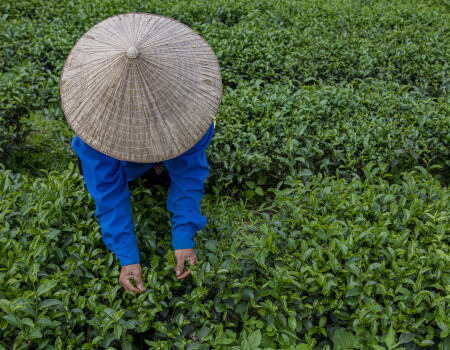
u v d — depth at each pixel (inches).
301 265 102.8
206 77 77.9
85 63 76.0
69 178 120.8
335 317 99.0
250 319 97.0
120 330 86.9
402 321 94.4
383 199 121.0
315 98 165.9
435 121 156.3
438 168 155.4
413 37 235.0
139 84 71.7
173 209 96.3
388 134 148.8
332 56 211.3
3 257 98.0
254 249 106.5
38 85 171.3
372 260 106.3
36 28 218.1
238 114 159.8
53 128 175.6
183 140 75.0
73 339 90.2
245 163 139.8
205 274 98.0
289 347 91.8
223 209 129.8
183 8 251.1
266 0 269.4
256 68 200.1
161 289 97.7
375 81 192.9
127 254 90.3
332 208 119.6
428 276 98.9
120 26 78.0
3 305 83.1
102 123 73.4
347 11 263.6
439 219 110.0
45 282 89.1
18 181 127.1
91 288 96.3
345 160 143.4
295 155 145.4
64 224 106.9
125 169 95.1
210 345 98.0
